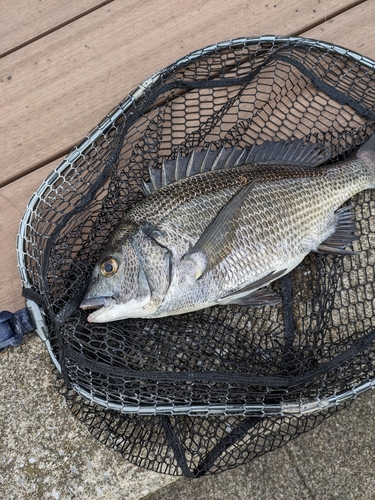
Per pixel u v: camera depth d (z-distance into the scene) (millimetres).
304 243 600
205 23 688
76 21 690
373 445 669
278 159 618
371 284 645
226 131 646
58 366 598
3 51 690
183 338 617
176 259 560
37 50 690
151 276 559
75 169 619
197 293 565
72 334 581
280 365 618
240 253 569
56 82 688
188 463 632
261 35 671
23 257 606
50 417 650
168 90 628
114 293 560
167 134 656
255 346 627
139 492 645
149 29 688
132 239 563
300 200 593
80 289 598
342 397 591
